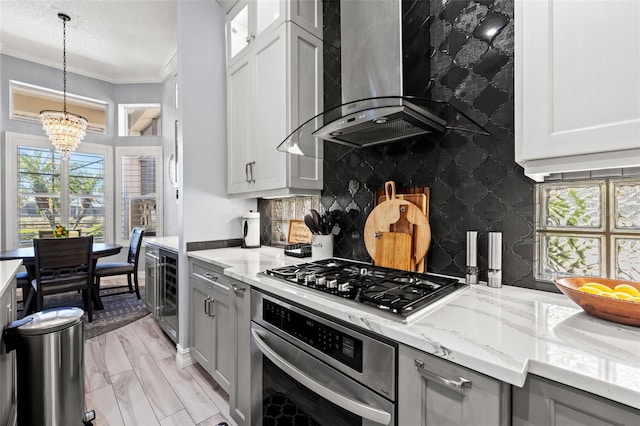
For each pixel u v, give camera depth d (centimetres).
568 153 82
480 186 126
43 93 458
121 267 371
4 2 319
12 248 424
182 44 222
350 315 91
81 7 328
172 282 247
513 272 119
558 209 111
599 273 103
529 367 62
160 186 510
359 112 118
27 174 438
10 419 140
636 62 72
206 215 234
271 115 192
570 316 87
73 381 145
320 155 198
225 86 245
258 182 205
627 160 75
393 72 127
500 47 120
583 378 55
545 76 86
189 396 187
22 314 326
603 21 76
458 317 87
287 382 123
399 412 81
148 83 512
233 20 238
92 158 491
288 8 181
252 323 143
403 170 152
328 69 199
